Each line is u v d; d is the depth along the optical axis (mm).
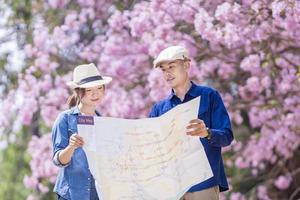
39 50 10773
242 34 8398
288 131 9898
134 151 5406
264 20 8414
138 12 9492
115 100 9969
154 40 9203
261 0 8195
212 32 8344
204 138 5652
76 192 5609
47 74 10695
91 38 11234
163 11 8977
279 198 12109
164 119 5355
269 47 8922
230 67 9992
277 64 9445
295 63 9344
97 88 5766
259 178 11617
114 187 5363
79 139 5262
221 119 5578
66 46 10609
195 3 8852
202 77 9805
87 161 5586
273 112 9883
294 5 7781
